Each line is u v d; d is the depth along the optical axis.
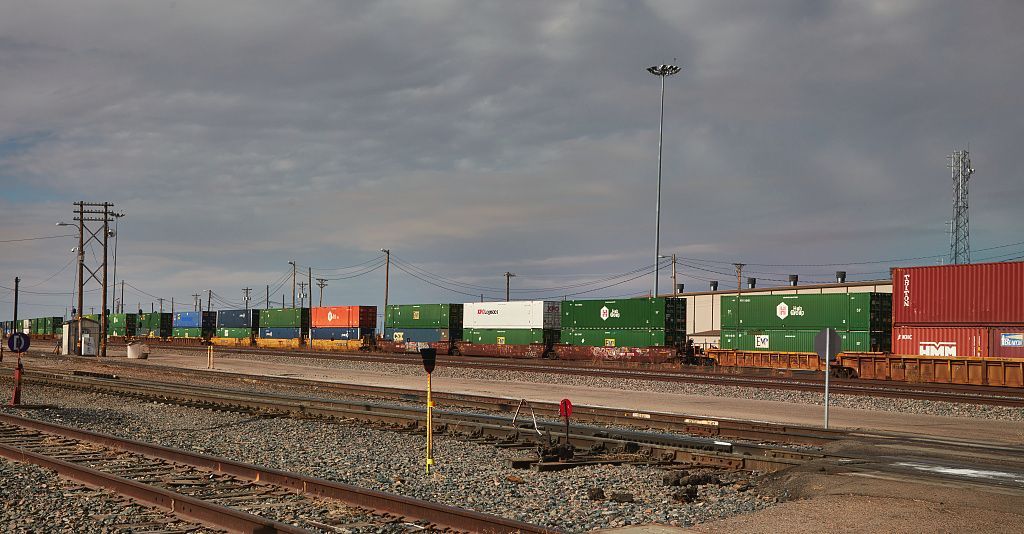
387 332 79.06
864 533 9.95
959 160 83.31
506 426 19.59
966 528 10.18
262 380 37.38
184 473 13.93
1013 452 16.69
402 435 19.83
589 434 18.62
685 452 15.90
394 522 10.45
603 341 59.16
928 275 42.78
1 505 11.42
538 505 11.69
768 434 19.48
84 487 12.59
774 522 10.56
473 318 70.38
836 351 20.67
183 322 104.81
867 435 19.06
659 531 10.02
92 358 63.94
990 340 40.00
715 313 89.44
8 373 41.38
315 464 15.45
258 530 9.33
